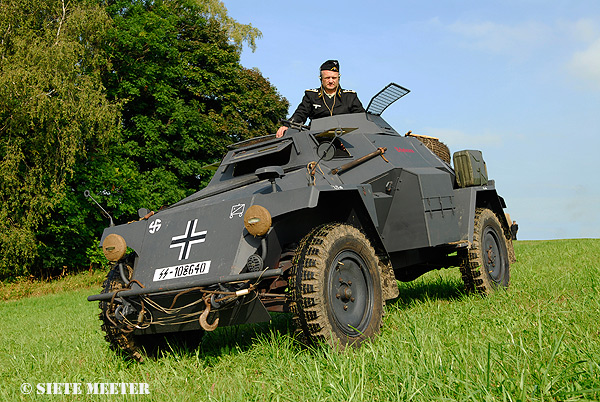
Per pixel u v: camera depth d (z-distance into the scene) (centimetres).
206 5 3186
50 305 1460
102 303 457
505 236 725
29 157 2209
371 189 466
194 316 406
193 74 2928
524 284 657
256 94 3209
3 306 1579
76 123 2038
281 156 522
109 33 2436
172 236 436
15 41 2006
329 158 500
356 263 429
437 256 645
